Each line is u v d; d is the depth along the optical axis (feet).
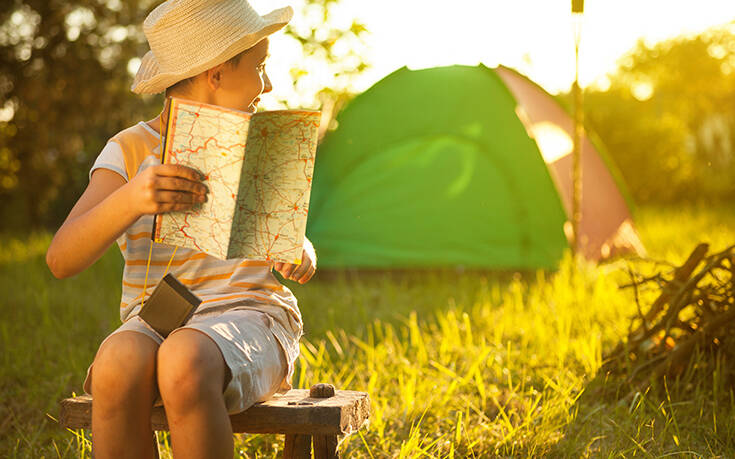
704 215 45.19
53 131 38.68
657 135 63.82
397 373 12.54
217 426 5.67
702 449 9.23
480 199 23.81
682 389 10.84
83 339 15.66
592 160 26.78
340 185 24.44
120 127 38.99
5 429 10.75
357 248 23.63
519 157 23.71
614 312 16.40
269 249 6.11
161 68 6.65
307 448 6.97
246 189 6.07
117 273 24.72
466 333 15.33
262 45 6.89
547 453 9.16
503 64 26.35
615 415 10.15
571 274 20.22
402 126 24.36
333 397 6.84
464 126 24.13
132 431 5.84
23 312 18.06
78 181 51.24
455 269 22.89
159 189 5.69
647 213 50.24
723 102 83.92
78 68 34.50
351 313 17.35
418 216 23.82
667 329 11.47
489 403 11.09
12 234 41.57
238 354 5.99
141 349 5.87
